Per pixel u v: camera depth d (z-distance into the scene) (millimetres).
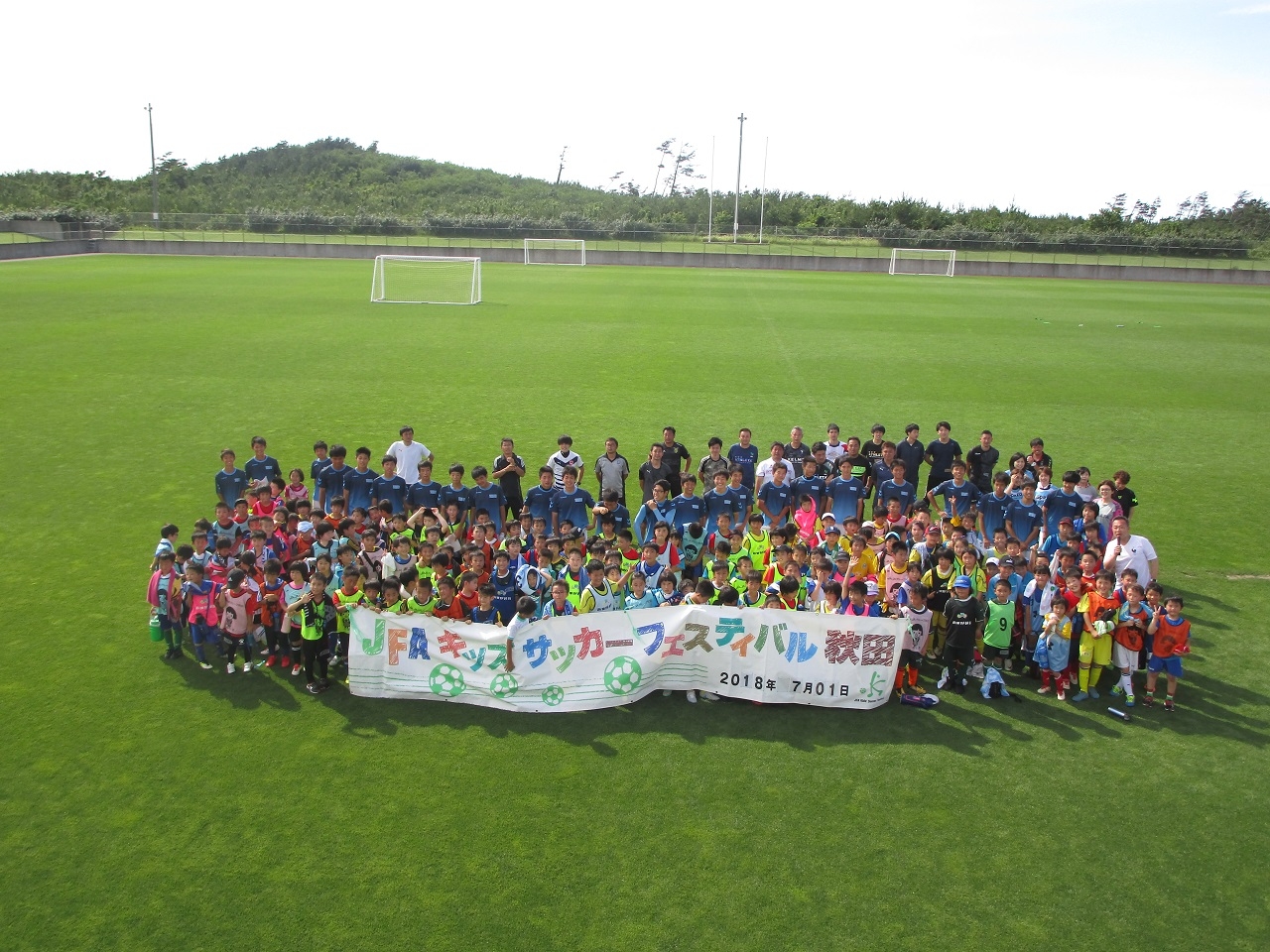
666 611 9812
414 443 14812
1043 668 10211
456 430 20688
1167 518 16281
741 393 24953
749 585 10602
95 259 63219
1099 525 12906
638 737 9203
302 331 33312
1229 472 19047
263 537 11133
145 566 13156
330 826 7738
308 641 9703
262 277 53375
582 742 9094
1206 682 10617
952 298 51219
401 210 109875
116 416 21344
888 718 9734
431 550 11273
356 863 7320
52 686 9867
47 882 7059
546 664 9672
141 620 11500
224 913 6789
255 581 10289
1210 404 25031
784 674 9828
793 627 9805
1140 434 21859
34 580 12617
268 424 20875
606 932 6688
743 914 6895
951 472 15023
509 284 53188
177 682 10039
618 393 24547
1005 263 70062
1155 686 10336
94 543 13977
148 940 6535
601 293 49000
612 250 76125
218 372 26047
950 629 10164
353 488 13766
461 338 32594
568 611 10453
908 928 6809
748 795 8297
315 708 9594
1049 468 14047
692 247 81562
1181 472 19000
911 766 8844
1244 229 101688
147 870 7207
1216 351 33469
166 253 69750
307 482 17203
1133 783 8633
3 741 8828
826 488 13992
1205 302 51188
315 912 6812
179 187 108875
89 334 31375
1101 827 7992
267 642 10430
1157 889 7270
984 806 8234
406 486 13859
